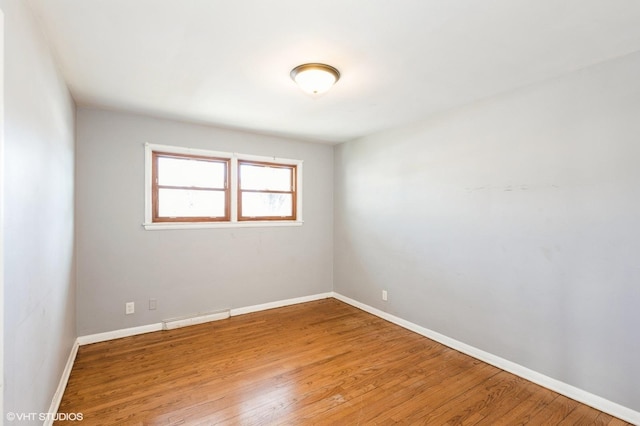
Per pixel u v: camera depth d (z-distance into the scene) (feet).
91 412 6.61
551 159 7.75
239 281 12.93
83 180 9.91
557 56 6.70
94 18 5.39
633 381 6.51
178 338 10.49
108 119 10.28
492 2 4.94
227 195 12.71
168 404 6.92
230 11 5.20
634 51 6.49
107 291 10.32
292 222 14.24
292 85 8.27
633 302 6.52
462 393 7.50
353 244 14.32
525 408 6.97
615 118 6.75
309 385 7.75
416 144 11.31
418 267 11.21
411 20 5.43
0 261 3.59
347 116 10.86
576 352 7.32
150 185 10.98
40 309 5.45
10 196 4.07
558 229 7.63
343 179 14.90
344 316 12.88
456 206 9.93
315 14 5.28
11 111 4.11
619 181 6.70
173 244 11.46
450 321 10.12
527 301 8.21
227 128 12.42
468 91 8.66
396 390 7.58
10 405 4.05
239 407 6.85
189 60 6.93
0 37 3.65
